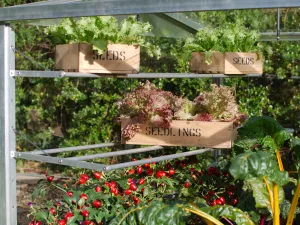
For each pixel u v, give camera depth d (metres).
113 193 1.79
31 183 3.63
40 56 4.05
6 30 1.87
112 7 1.65
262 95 3.56
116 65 1.85
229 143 1.89
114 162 3.74
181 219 1.42
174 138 1.93
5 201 1.86
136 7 1.60
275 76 3.08
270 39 3.00
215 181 1.96
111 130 3.77
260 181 1.58
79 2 1.71
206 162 2.40
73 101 4.01
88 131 3.81
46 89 4.05
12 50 1.88
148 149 1.98
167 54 3.63
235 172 1.33
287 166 2.81
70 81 3.85
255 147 1.74
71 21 1.84
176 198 1.92
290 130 2.20
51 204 1.86
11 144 1.87
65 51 1.83
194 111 1.99
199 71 2.45
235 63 2.40
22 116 4.16
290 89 3.59
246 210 1.68
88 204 1.77
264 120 1.64
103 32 1.79
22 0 4.27
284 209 1.65
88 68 1.81
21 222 2.78
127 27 1.87
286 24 3.59
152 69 3.68
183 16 2.75
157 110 1.90
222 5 1.47
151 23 2.73
